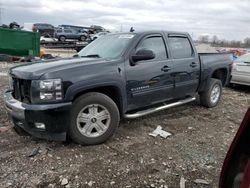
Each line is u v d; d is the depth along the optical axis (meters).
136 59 4.95
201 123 5.91
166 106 5.80
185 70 6.05
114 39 5.55
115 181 3.60
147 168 3.92
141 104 5.30
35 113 4.09
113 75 4.66
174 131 5.38
